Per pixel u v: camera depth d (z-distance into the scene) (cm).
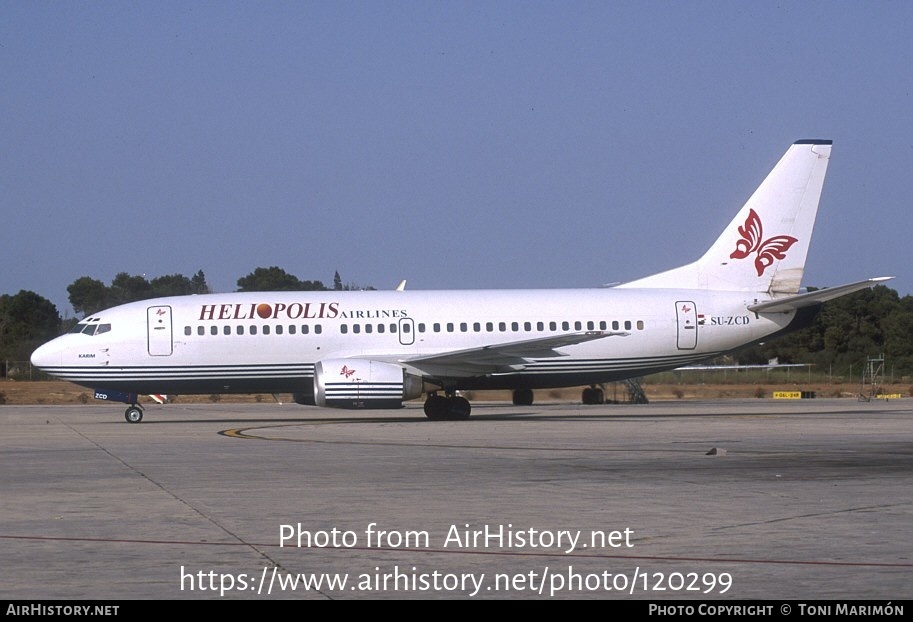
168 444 4503
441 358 6112
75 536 2175
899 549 2009
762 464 3528
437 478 3159
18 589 1714
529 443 4453
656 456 3831
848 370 15550
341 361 6128
